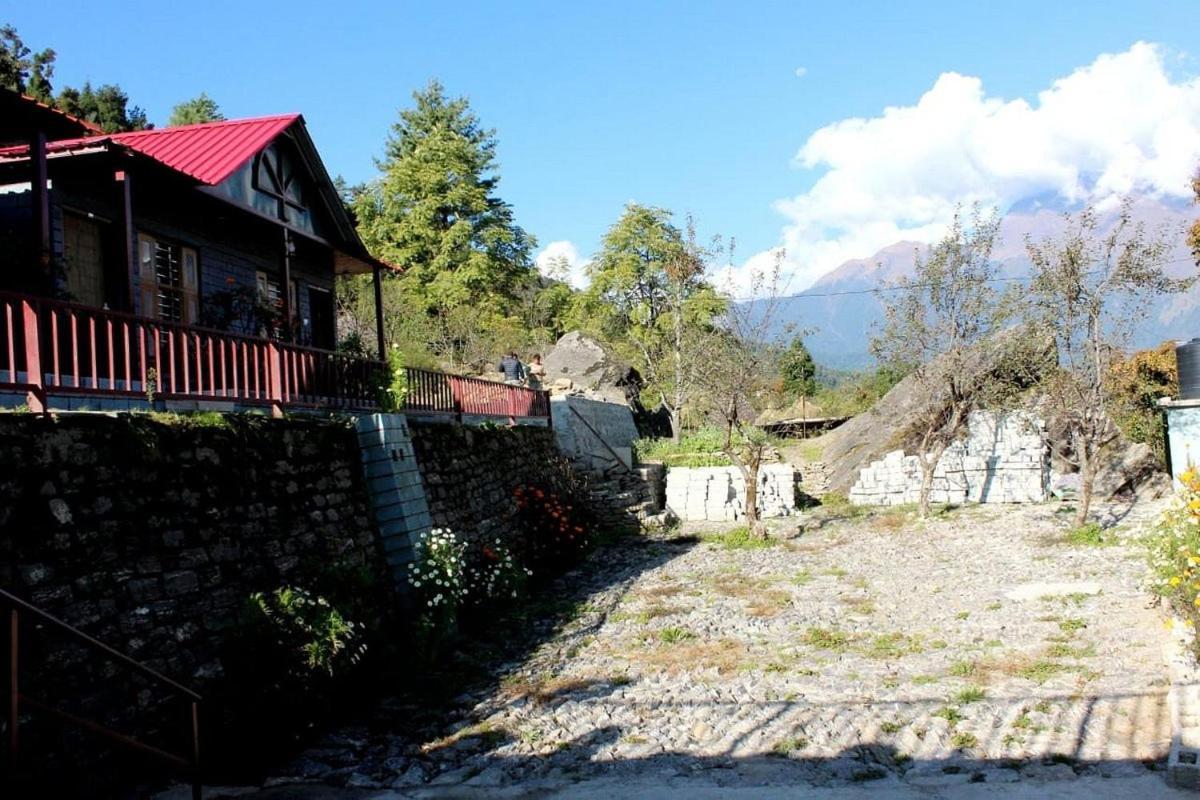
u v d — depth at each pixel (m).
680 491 22.14
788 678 8.48
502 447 16.28
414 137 47.81
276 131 13.96
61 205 10.86
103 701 5.71
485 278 41.22
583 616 11.88
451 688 8.61
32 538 5.47
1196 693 6.68
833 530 18.56
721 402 18.53
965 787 5.66
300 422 9.15
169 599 6.57
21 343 7.38
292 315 15.11
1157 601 9.81
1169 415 11.78
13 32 29.55
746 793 5.78
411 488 10.99
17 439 5.47
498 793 5.99
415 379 13.10
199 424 7.29
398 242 42.84
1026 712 7.02
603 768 6.45
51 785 5.19
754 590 13.05
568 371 33.06
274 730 6.56
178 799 5.70
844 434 27.98
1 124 11.01
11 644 3.53
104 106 30.75
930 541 16.48
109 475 6.21
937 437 21.30
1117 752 6.03
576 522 18.08
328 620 7.41
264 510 8.12
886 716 7.20
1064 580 12.12
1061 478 20.91
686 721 7.43
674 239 41.75
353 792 6.06
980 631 9.80
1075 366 15.56
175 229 12.99
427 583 10.23
